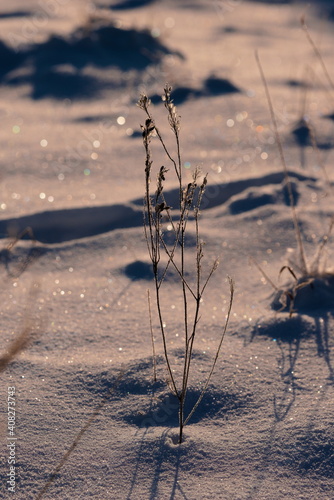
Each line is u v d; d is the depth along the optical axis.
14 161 4.93
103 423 2.29
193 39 8.77
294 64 7.70
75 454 2.13
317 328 2.85
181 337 2.82
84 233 4.09
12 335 2.83
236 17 10.30
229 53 8.15
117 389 2.46
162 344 2.76
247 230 3.92
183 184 4.51
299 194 4.36
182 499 1.94
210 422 2.30
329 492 1.97
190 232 3.89
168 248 3.71
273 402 2.37
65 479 2.03
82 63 6.97
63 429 2.25
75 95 6.48
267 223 3.97
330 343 2.74
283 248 3.68
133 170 4.82
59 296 3.19
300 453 2.12
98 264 3.55
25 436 2.20
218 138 5.43
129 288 3.29
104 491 1.99
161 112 6.04
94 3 10.22
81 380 2.51
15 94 6.55
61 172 4.77
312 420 2.26
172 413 2.35
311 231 3.85
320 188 4.48
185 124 5.75
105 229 4.11
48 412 2.33
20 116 6.01
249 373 2.54
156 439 2.19
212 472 2.06
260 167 4.86
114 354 2.69
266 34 9.34
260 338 2.80
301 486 2.00
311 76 7.17
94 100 6.38
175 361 2.62
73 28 7.91
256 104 6.21
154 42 7.61
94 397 2.42
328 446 2.14
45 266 3.52
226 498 1.95
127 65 7.05
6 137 5.46
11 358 2.44
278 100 6.34
